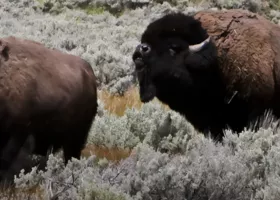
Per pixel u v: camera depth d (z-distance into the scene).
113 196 16.67
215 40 26.98
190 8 94.69
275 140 22.20
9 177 20.78
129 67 47.34
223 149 22.33
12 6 93.50
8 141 20.53
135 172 18.66
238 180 18.27
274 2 102.81
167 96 27.56
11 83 20.22
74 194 17.22
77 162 19.75
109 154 27.62
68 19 89.62
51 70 21.88
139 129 30.50
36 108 20.92
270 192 17.59
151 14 93.81
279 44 27.28
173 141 28.47
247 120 27.20
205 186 17.72
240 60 26.56
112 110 37.50
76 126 23.11
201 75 26.89
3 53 20.47
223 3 97.56
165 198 17.44
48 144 22.28
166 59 26.80
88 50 53.22
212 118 27.81
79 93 22.84
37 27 72.38
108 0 99.44
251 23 27.34
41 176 19.56
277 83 26.97
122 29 76.00
